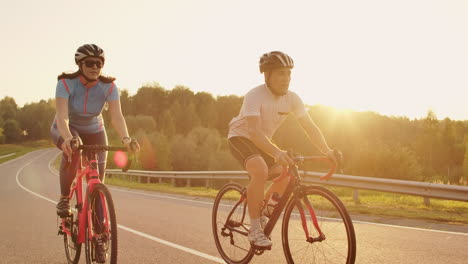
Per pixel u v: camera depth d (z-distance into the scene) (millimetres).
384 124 122750
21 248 5039
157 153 54938
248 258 3916
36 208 9453
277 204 3521
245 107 3613
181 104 160125
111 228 3076
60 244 5277
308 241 3230
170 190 14820
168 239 5484
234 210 4164
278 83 3561
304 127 3889
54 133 3955
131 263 4234
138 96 161125
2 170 39688
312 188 3238
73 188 3924
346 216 2959
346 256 2951
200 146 72312
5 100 188500
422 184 8703
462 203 9609
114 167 34500
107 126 74375
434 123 108312
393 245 5020
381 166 25922
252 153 3654
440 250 4758
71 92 3777
